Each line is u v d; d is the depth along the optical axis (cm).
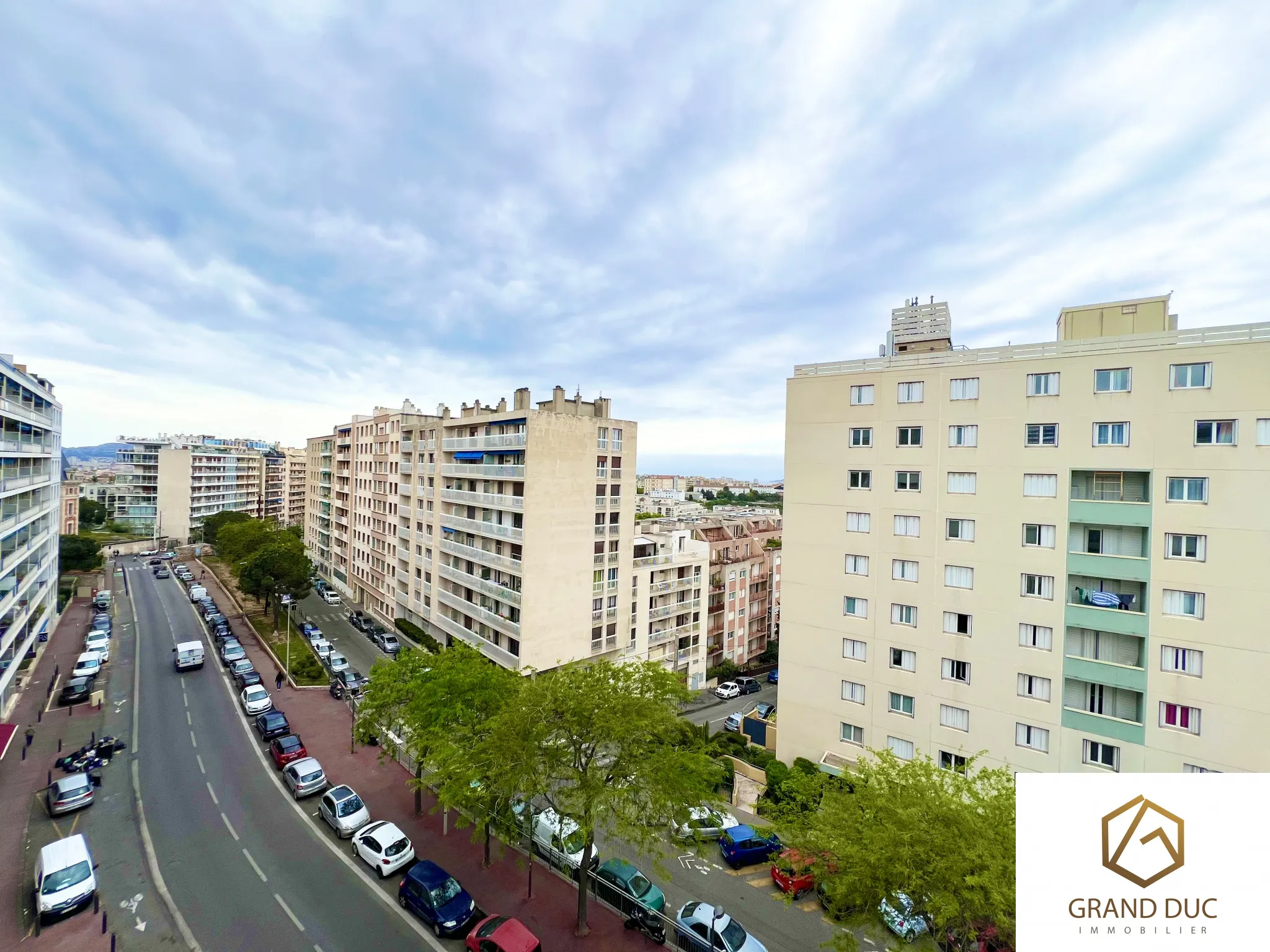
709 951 1864
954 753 2888
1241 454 2294
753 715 4184
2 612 3578
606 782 1986
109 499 13400
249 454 14050
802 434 3391
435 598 5469
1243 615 2281
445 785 2269
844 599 3231
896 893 1536
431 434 5672
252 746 3391
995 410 2808
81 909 2027
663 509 10081
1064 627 2641
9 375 3584
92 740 3353
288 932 1970
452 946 1939
